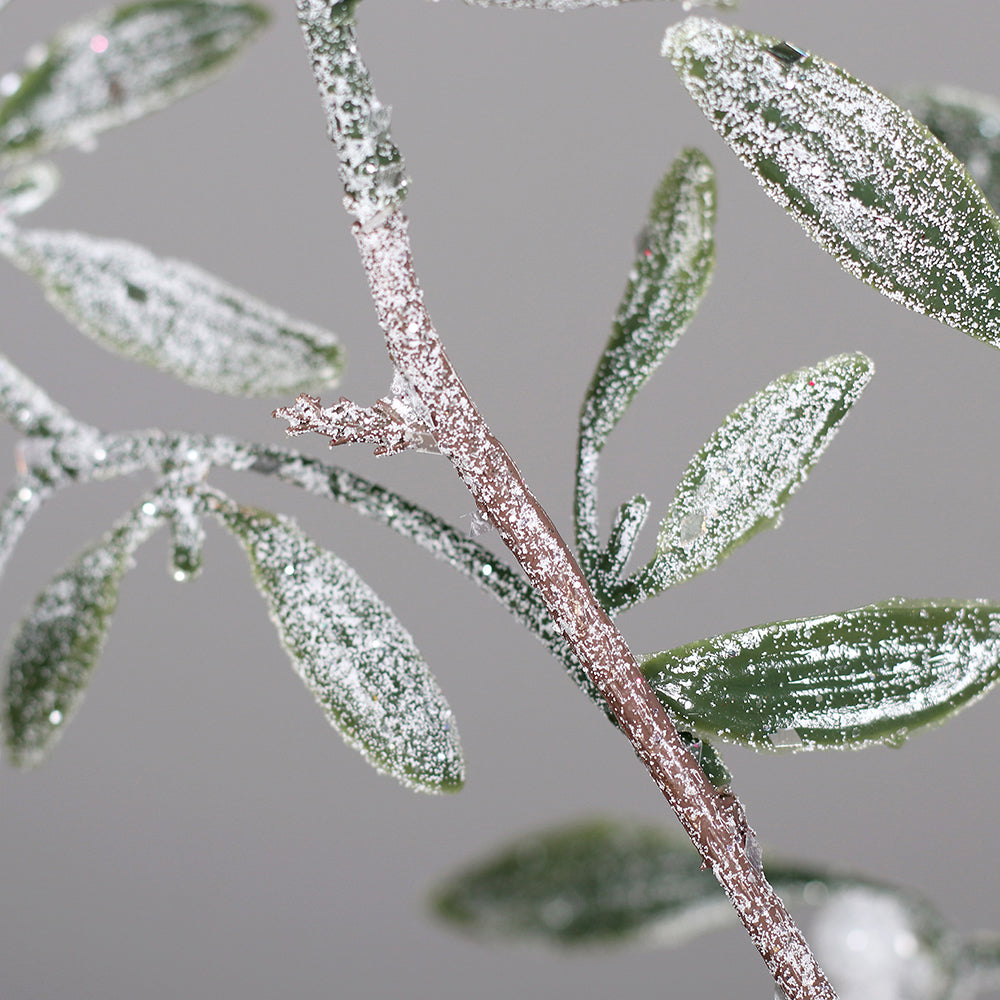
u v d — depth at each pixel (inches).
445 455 17.4
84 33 18.8
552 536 17.4
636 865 21.0
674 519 17.8
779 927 17.4
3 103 18.7
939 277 17.6
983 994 20.9
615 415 18.0
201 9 19.0
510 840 21.2
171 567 18.2
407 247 17.4
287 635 17.9
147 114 19.0
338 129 17.3
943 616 17.6
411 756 17.8
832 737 17.6
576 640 17.5
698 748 17.7
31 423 18.4
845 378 17.8
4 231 18.6
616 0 17.3
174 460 18.3
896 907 20.0
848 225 17.6
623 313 18.1
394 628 17.9
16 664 18.3
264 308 18.7
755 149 17.6
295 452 18.3
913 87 18.8
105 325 18.6
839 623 17.7
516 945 21.0
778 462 17.8
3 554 18.3
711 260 18.1
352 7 17.3
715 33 17.6
